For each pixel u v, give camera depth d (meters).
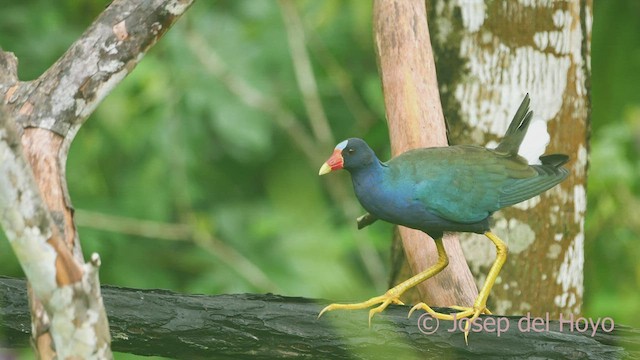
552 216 9.64
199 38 13.50
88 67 7.26
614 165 12.15
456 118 9.60
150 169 13.33
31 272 6.04
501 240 8.81
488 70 9.53
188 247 13.97
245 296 7.97
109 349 6.31
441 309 8.13
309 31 14.12
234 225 13.52
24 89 7.24
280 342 7.87
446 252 8.85
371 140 13.89
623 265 12.26
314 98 13.67
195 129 13.40
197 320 7.84
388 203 8.41
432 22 9.63
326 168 8.38
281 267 12.69
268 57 13.79
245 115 13.23
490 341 7.84
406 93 8.98
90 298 6.14
